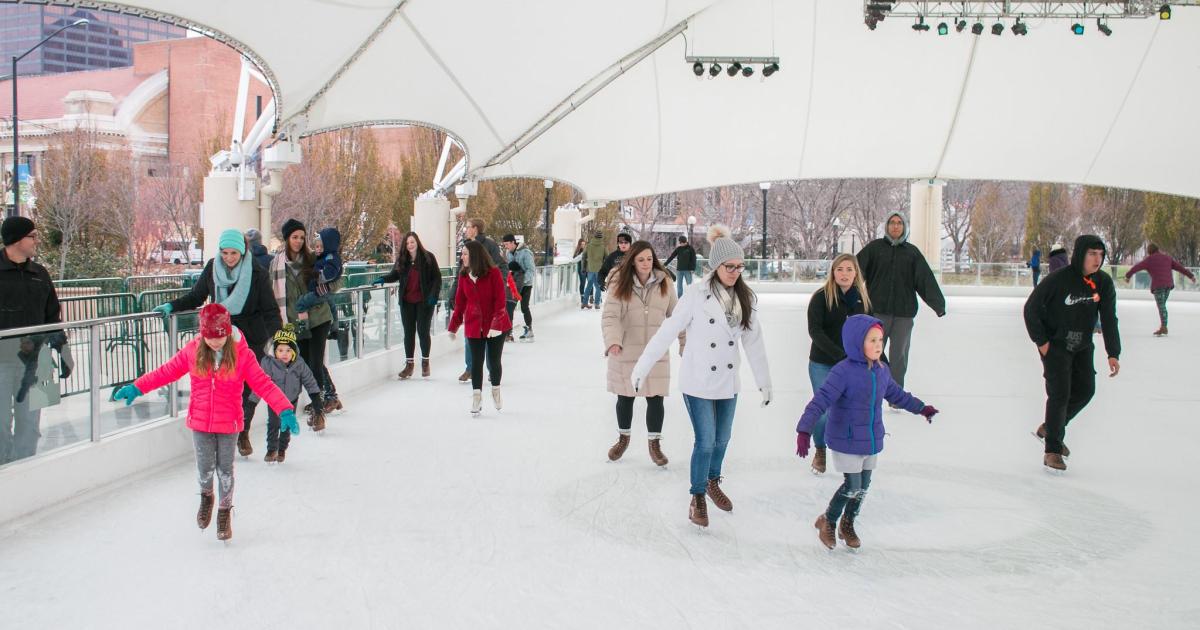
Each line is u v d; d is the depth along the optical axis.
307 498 5.68
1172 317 21.34
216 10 10.96
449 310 13.46
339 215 35.19
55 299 5.82
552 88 18.11
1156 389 10.45
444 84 16.23
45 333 5.46
